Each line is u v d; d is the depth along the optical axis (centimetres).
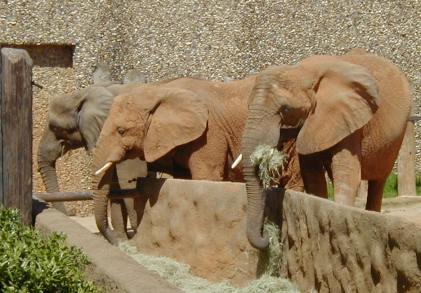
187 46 2638
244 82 1540
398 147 1382
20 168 1195
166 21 2623
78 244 941
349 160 1265
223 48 2669
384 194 2512
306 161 1300
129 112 1460
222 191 1180
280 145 1264
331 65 1251
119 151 1451
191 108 1470
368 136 1320
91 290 804
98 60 2539
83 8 2527
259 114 1162
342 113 1230
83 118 1827
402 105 1357
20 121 1194
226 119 1504
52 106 1898
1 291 794
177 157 1504
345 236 882
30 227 1138
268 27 2714
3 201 1198
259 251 1112
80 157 2459
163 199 1326
